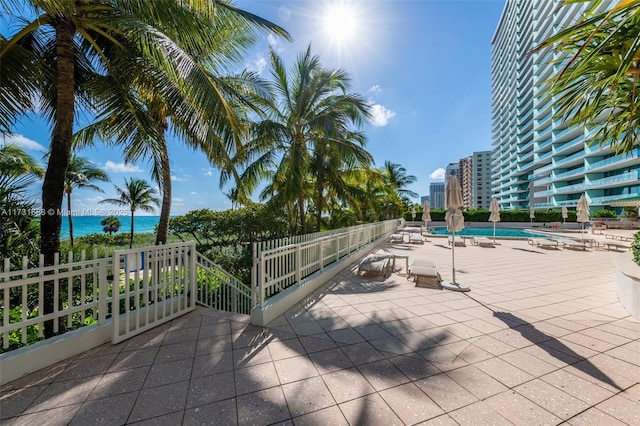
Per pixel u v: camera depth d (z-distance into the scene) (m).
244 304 5.94
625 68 2.26
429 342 2.92
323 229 13.09
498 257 9.06
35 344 2.39
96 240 21.34
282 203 9.38
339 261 6.75
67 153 3.46
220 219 13.88
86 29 3.84
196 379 2.24
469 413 1.85
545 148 43.34
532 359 2.55
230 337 3.04
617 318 3.55
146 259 3.25
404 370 2.38
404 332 3.17
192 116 3.80
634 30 2.40
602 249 10.94
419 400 1.99
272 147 8.59
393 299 4.42
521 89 53.94
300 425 1.75
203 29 4.05
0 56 3.00
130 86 4.72
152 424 1.75
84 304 2.86
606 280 5.74
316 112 9.13
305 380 2.23
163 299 3.47
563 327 3.28
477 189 91.19
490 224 28.12
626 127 3.62
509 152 62.94
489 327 3.30
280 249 4.11
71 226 16.66
